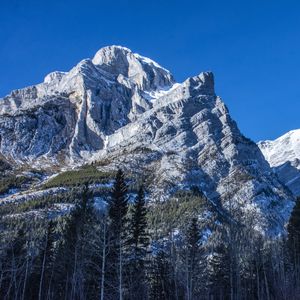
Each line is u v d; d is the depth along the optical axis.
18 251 95.12
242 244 107.50
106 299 71.06
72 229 78.62
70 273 83.81
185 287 97.19
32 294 96.81
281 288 98.56
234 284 103.06
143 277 84.62
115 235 66.50
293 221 92.88
